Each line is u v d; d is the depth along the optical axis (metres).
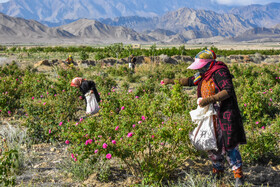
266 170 4.22
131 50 39.38
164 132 3.61
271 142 4.63
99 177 4.00
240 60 42.47
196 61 3.62
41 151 5.12
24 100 8.59
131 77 15.81
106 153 3.59
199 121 3.61
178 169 4.31
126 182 3.90
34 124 5.81
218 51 58.06
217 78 3.44
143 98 5.25
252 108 5.25
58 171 4.22
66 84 9.40
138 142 3.70
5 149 4.39
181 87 3.93
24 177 3.99
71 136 4.14
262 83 11.21
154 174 3.70
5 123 6.75
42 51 56.34
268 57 47.69
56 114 6.50
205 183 3.68
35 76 13.41
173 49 50.12
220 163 3.77
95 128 3.93
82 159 3.70
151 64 21.92
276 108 7.43
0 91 8.69
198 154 4.22
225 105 3.42
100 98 7.84
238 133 3.40
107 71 19.42
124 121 3.98
